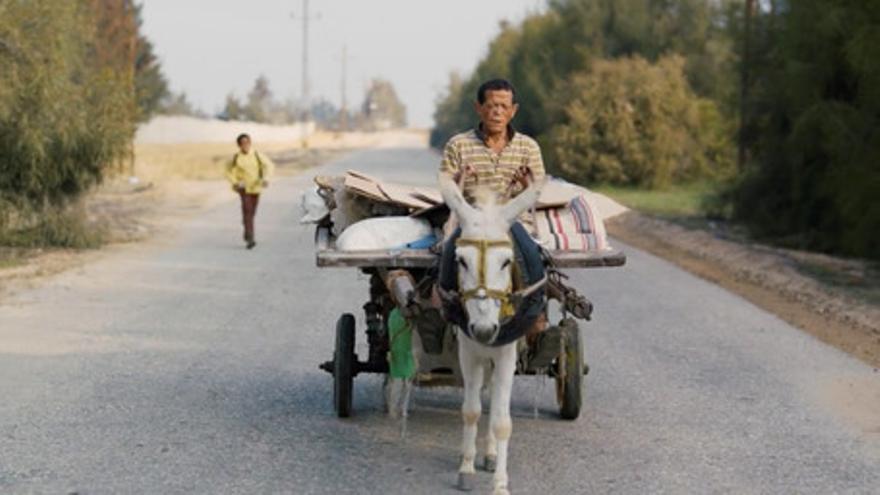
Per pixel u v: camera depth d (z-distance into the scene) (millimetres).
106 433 8172
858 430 8539
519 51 57875
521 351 7488
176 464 7453
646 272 18453
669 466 7555
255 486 7020
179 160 54594
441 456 7777
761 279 17641
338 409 8672
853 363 11078
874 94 18984
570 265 7512
